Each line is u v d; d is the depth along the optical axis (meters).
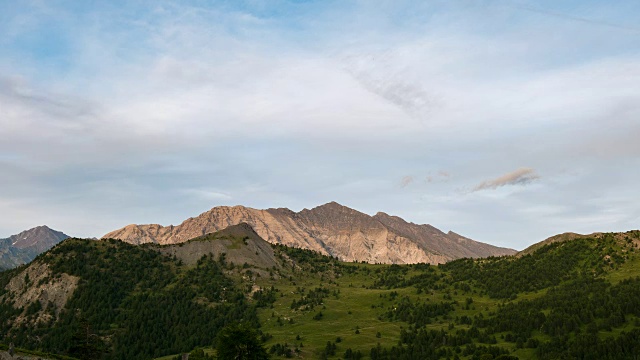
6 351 132.38
